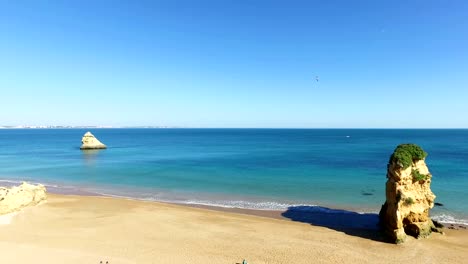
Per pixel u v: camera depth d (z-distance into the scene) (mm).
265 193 47781
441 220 34594
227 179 59188
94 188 52938
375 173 64688
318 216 36688
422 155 29406
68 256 24062
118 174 66000
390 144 154250
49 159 95250
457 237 29562
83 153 115000
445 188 49125
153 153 114188
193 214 36969
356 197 44812
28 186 40156
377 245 27844
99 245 26875
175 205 41656
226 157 97938
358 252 26312
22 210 36688
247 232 30953
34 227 31328
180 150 127312
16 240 27375
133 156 103312
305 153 108625
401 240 28156
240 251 26234
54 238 28281
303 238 29453
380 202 42281
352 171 67438
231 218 35594
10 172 69688
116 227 31953
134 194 48500
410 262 24516
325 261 24547
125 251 25656
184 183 55781
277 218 36031
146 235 29750
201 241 28375
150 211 37969
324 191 48625
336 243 28250
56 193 49594
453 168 69062
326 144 158000
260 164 80125
